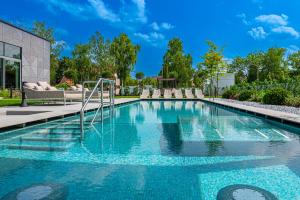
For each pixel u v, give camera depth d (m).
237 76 49.41
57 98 10.91
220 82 33.81
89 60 35.09
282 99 11.88
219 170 3.14
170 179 2.85
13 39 17.75
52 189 2.60
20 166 3.32
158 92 24.02
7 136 5.31
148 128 6.44
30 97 10.76
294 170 3.14
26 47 19.17
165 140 4.95
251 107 10.92
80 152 4.02
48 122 7.03
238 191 2.54
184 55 40.47
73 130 6.05
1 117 6.86
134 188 2.62
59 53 37.62
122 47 29.66
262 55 50.72
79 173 3.05
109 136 5.36
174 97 23.23
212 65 22.58
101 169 3.20
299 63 48.19
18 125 5.82
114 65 30.31
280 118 7.18
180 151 4.07
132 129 6.28
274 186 2.66
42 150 4.14
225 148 4.28
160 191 2.54
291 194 2.47
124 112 10.80
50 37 35.91
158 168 3.22
